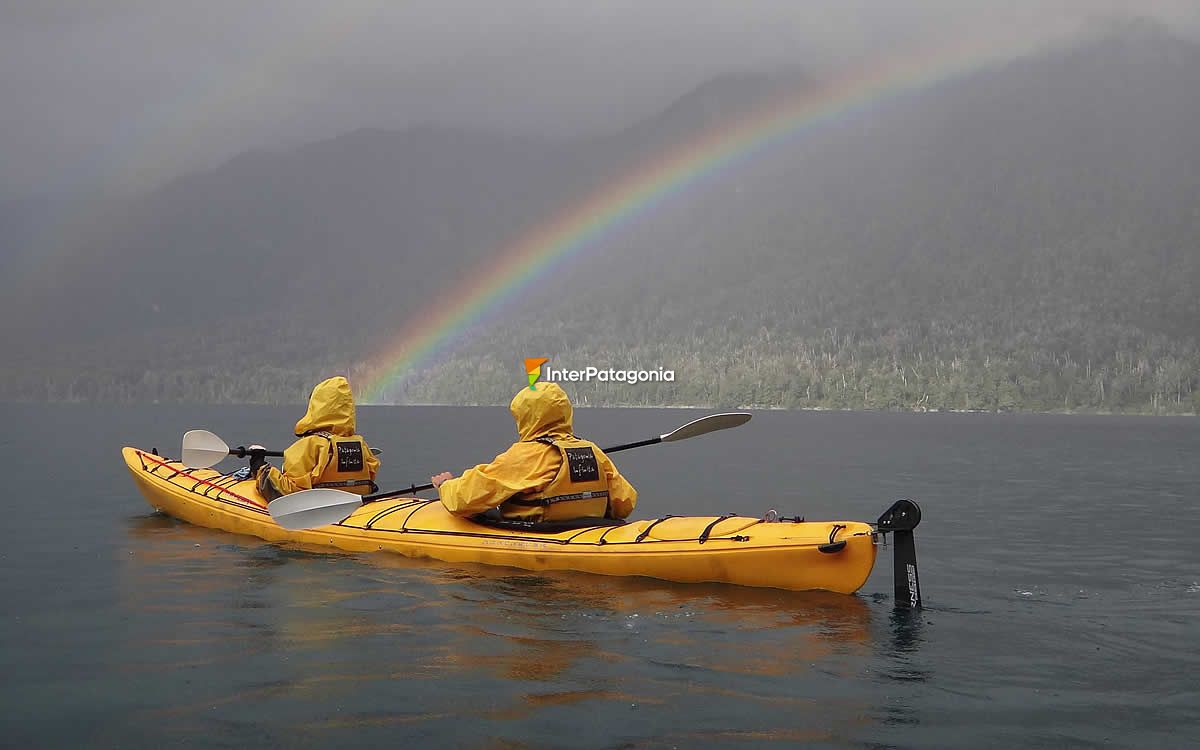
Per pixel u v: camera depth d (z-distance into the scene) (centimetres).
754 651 598
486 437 4728
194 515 1176
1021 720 481
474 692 517
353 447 1050
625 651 597
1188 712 495
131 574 853
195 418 8950
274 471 1073
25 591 784
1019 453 3722
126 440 3834
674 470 2478
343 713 485
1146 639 643
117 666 570
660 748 439
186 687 529
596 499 892
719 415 940
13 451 2964
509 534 873
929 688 530
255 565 889
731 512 1479
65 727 471
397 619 678
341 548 972
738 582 774
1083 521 1373
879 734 460
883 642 625
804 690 524
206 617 689
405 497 1059
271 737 454
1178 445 4659
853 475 2344
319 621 674
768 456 3225
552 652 594
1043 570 934
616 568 816
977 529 1275
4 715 488
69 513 1317
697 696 512
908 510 708
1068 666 576
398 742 446
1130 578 888
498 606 713
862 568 722
